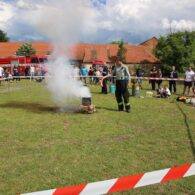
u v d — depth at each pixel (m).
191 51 54.91
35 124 10.77
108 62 69.19
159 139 8.91
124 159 7.21
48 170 6.50
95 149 7.93
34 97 18.11
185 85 21.09
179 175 4.06
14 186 5.75
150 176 3.93
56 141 8.65
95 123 10.98
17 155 7.45
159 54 57.25
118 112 13.34
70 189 3.60
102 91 21.12
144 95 20.67
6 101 16.47
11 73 36.16
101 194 3.79
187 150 7.91
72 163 6.92
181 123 11.12
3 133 9.50
